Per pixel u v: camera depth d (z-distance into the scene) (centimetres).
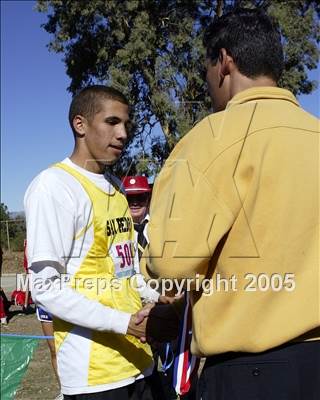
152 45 2061
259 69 188
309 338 171
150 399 263
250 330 168
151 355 264
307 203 171
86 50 2294
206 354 174
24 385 603
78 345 237
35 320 1098
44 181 237
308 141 176
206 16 2164
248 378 170
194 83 1955
